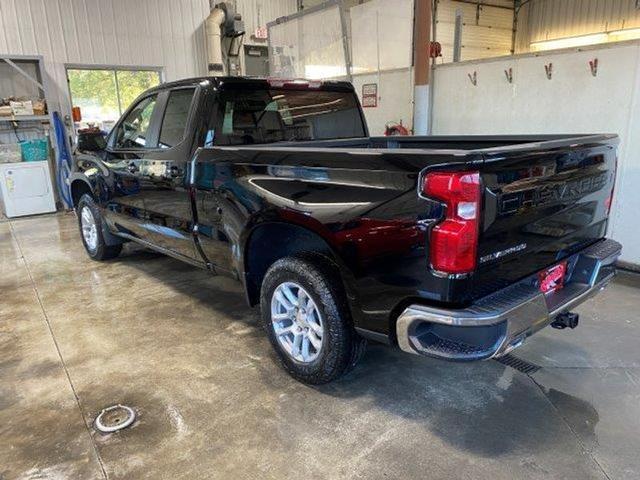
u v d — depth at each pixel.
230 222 2.78
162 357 2.88
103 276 4.39
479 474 1.90
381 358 2.82
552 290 2.28
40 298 3.88
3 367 2.79
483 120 5.05
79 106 8.73
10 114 7.38
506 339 1.80
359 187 2.02
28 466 2.00
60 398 2.47
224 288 4.02
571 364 2.70
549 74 4.42
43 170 7.62
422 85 5.30
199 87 3.06
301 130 3.46
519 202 1.88
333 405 2.38
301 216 2.30
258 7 10.34
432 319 1.81
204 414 2.32
